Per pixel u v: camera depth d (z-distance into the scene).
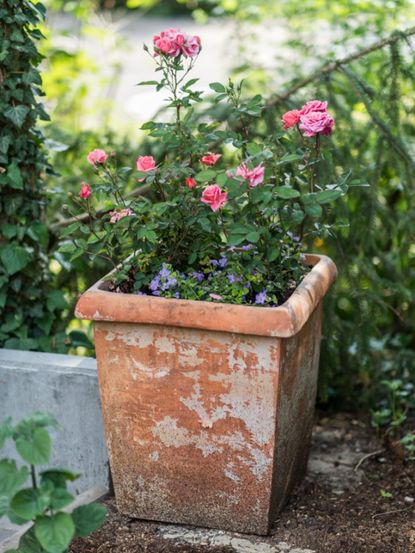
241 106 2.54
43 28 4.91
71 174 4.10
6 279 2.97
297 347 2.44
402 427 3.32
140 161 2.46
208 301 2.36
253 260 2.42
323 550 2.44
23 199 3.03
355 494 2.81
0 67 2.89
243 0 4.66
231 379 2.33
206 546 2.45
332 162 3.25
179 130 2.56
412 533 2.55
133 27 10.92
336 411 3.55
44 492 1.86
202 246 2.54
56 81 5.18
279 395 2.32
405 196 3.49
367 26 4.14
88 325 4.02
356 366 3.53
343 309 3.67
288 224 2.46
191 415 2.41
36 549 2.02
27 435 1.86
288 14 4.48
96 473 2.77
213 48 9.48
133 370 2.42
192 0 5.52
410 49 3.32
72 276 3.52
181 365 2.37
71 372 2.71
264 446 2.37
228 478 2.45
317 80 3.43
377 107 3.44
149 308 2.31
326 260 2.73
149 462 2.51
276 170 2.43
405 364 3.58
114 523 2.57
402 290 3.49
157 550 2.43
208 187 2.31
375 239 3.60
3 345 3.06
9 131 2.94
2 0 2.82
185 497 2.52
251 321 2.22
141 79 8.30
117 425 2.50
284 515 2.64
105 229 2.56
